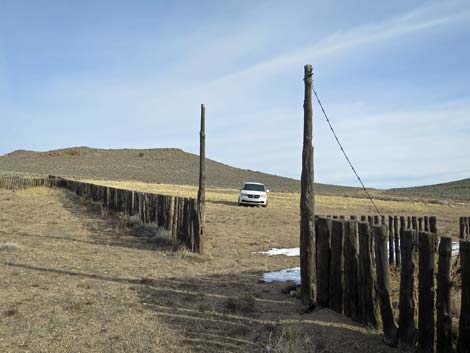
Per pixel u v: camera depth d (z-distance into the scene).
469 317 4.72
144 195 18.30
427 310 5.14
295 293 8.11
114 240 14.21
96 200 28.19
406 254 5.38
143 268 10.27
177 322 6.51
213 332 6.11
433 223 11.76
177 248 12.79
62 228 16.44
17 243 12.66
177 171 107.44
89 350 5.42
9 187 42.59
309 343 5.50
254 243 15.12
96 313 6.83
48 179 46.47
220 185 87.19
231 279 9.54
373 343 5.59
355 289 6.46
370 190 95.81
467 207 44.41
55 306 7.09
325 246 7.14
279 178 111.25
